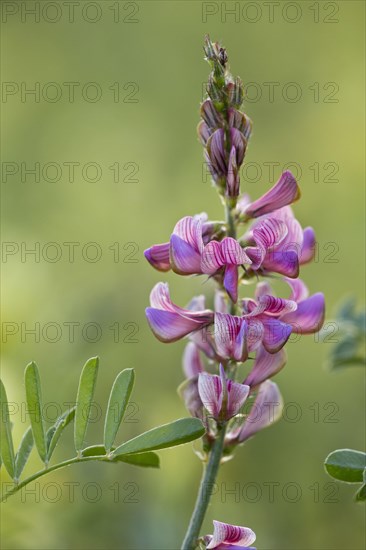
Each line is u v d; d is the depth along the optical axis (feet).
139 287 27.55
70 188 36.19
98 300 25.64
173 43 41.68
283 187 13.16
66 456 21.43
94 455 12.96
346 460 12.75
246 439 13.16
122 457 12.98
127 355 25.82
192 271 12.84
